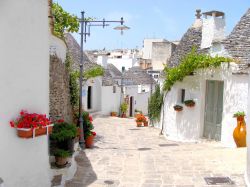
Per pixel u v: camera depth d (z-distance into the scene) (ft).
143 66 153.07
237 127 37.96
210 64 41.91
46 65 21.39
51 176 24.48
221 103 42.73
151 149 41.39
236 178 25.55
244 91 38.58
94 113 89.04
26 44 19.54
